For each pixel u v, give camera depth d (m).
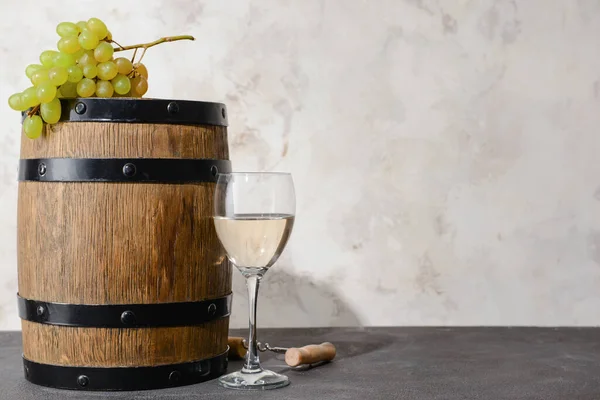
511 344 1.79
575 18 1.94
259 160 1.92
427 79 1.93
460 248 1.94
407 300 1.94
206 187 1.52
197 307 1.51
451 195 1.93
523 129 1.93
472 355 1.70
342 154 1.92
